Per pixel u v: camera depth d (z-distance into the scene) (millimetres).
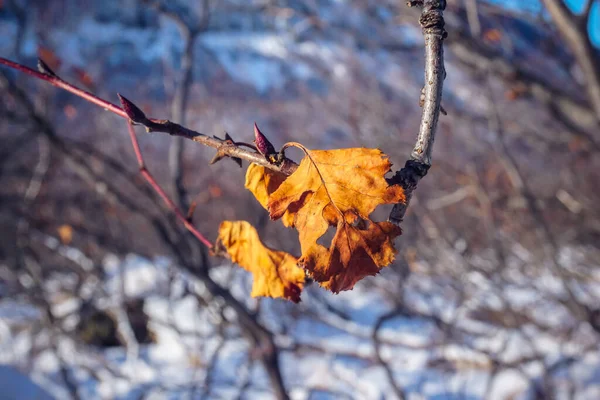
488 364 6230
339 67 6703
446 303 6605
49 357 6988
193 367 6074
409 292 6902
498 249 5918
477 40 3650
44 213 5535
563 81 4805
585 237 6660
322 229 837
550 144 5547
